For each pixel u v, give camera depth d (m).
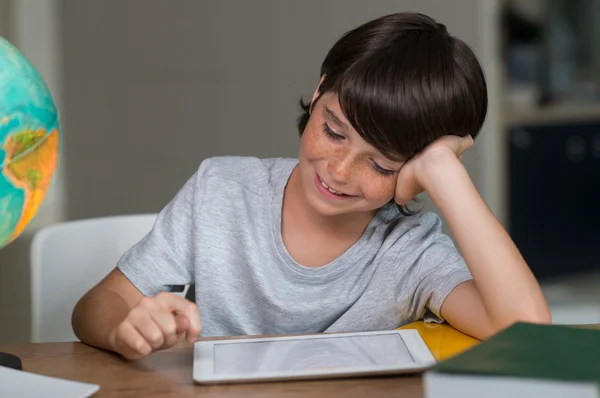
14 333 3.11
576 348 0.68
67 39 3.83
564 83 4.66
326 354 0.90
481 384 0.61
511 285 0.98
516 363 0.64
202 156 3.48
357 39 1.01
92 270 1.41
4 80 0.81
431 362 0.87
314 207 1.05
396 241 1.18
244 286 1.22
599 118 3.95
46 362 0.92
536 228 3.76
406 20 1.04
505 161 3.53
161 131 3.61
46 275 1.35
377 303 1.18
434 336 1.03
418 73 0.98
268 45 3.23
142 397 0.80
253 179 1.25
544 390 0.59
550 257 3.85
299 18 3.12
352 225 1.18
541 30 4.16
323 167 1.01
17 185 0.84
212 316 1.24
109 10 3.68
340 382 0.84
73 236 1.39
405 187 1.04
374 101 0.96
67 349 0.97
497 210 3.08
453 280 1.09
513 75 4.10
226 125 3.40
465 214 1.00
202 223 1.22
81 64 3.81
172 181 3.59
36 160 0.86
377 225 1.19
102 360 0.92
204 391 0.82
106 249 1.42
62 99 3.90
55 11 3.82
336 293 1.19
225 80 3.38
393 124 0.97
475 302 1.03
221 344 0.95
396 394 0.80
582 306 3.50
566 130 3.82
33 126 0.84
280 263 1.20
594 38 4.88
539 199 3.74
